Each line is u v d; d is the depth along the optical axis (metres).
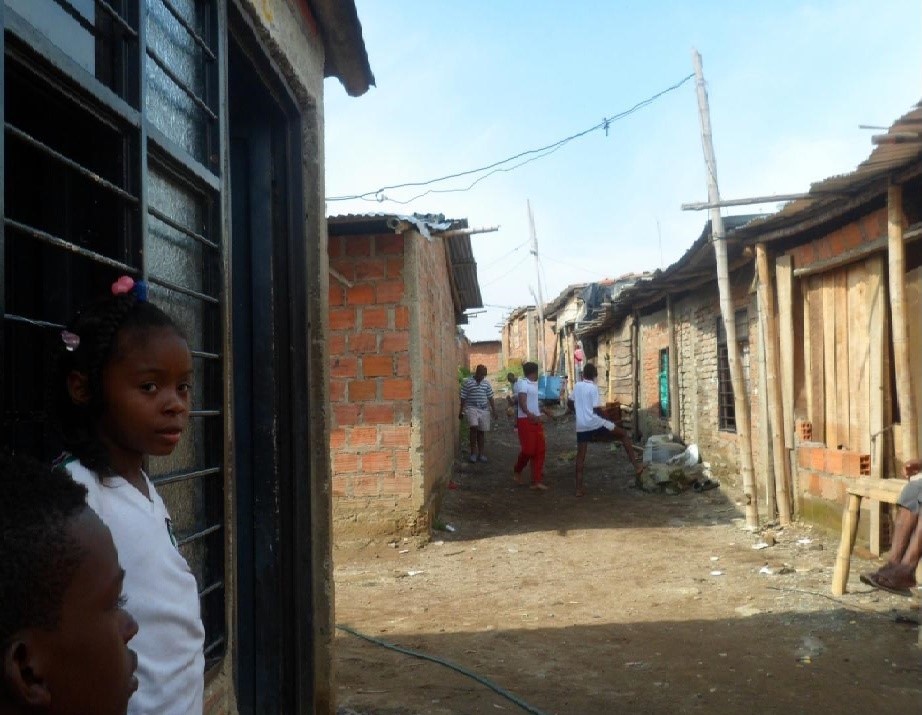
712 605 6.04
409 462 8.48
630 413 17.97
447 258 13.09
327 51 4.23
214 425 2.54
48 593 0.93
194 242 2.55
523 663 4.89
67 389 1.57
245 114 3.76
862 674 4.55
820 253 8.06
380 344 8.51
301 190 3.82
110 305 1.59
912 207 6.59
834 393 7.98
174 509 2.36
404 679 4.62
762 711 4.08
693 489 11.21
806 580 6.58
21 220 1.98
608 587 6.72
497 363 46.00
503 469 13.84
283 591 3.64
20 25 1.51
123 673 1.05
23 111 1.89
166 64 2.38
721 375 11.50
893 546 6.00
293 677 3.64
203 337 2.56
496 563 7.69
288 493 3.70
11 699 0.91
